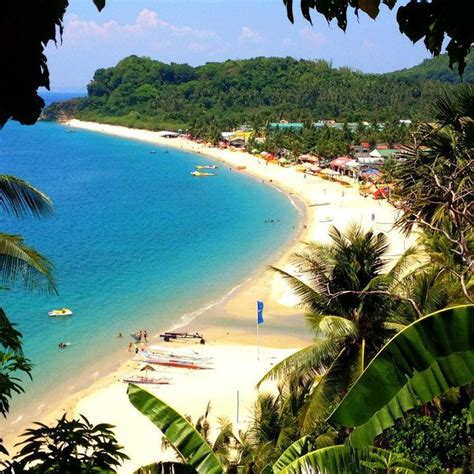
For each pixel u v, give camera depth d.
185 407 33.03
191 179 126.88
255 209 93.94
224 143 176.75
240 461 19.92
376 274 18.80
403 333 6.11
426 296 17.75
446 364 6.06
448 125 17.45
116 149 182.88
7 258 16.03
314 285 19.50
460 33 4.82
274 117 195.25
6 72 3.78
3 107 3.86
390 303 18.20
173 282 58.00
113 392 35.84
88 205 99.94
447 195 12.62
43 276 18.72
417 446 15.88
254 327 46.00
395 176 17.72
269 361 39.25
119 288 56.16
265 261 65.12
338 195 100.06
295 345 42.19
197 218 88.31
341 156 126.06
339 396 17.36
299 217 86.88
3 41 3.73
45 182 124.19
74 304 51.44
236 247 71.56
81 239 76.06
